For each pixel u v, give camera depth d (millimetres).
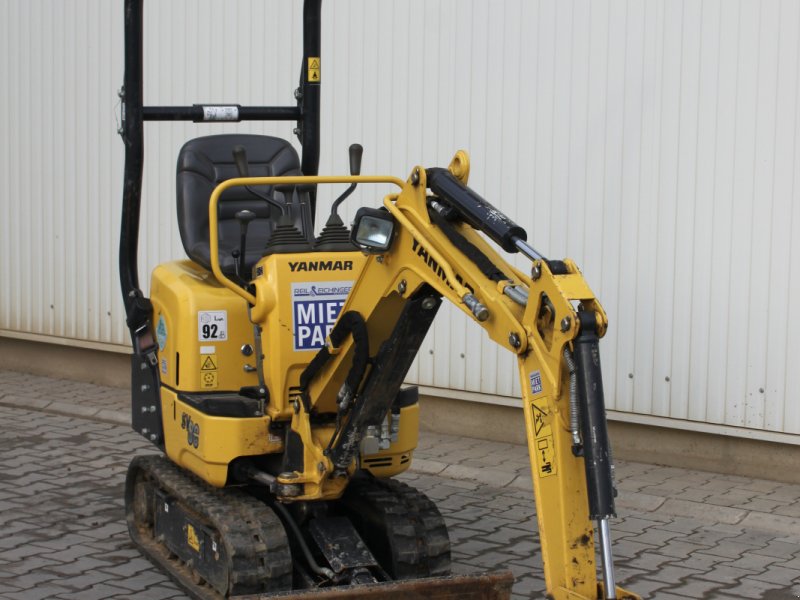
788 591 6195
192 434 5953
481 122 8977
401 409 6027
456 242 4777
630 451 8547
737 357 7934
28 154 11930
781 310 7738
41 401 10742
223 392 6086
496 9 8828
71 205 11594
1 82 12102
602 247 8445
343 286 5871
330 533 5809
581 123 8484
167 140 10797
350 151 5957
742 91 7789
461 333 9211
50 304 11844
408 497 6145
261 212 6879
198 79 10648
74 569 6477
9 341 12352
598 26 8352
